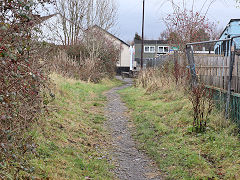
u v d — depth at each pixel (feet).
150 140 20.71
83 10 73.46
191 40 43.27
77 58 69.26
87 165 15.53
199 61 29.27
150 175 15.37
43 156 14.30
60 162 14.48
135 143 20.88
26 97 11.79
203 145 17.49
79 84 46.73
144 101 34.53
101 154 18.04
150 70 50.44
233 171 13.74
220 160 15.28
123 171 15.90
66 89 33.99
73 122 22.62
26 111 11.10
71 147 17.47
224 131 18.49
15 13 9.12
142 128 23.62
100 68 71.00
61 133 18.88
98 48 70.95
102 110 31.65
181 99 30.27
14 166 10.91
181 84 33.96
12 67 9.31
